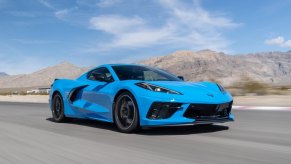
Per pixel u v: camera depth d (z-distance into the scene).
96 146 4.43
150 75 6.25
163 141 4.79
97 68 6.86
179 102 5.19
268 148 4.22
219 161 3.53
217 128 6.03
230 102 5.66
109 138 5.09
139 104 5.38
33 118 8.40
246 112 9.36
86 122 7.29
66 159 3.70
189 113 5.27
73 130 6.03
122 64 6.62
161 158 3.69
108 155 3.87
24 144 4.64
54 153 4.01
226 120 5.61
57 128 6.35
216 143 4.59
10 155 3.96
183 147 4.32
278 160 3.57
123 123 5.73
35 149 4.27
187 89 5.45
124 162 3.52
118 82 5.96
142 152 4.02
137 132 5.61
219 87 5.88
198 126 6.27
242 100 14.12
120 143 4.65
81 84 6.84
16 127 6.53
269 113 8.96
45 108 12.17
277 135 5.27
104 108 6.15
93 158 3.72
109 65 6.59
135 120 5.45
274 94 17.20
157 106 5.25
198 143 4.60
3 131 5.95
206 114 5.37
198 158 3.67
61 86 7.36
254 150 4.10
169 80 6.17
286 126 6.32
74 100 7.04
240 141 4.74
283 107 10.41
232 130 5.79
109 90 6.00
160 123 5.24
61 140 4.93
